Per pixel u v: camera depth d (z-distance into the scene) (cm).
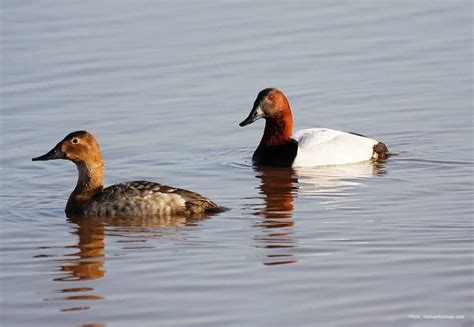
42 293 1108
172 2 2681
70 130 1862
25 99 2041
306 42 2370
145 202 1382
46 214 1415
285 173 1653
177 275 1152
